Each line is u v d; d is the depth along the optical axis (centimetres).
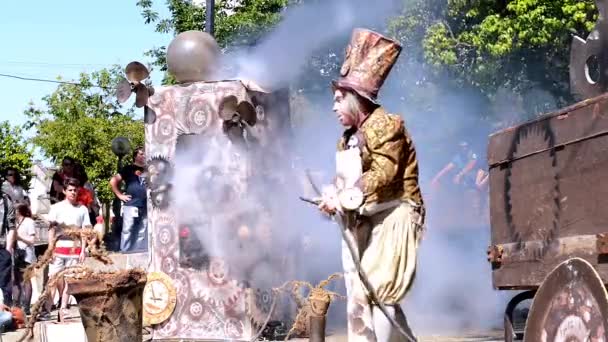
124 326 538
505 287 479
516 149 468
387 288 481
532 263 452
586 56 472
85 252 945
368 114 496
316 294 658
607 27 459
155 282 841
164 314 837
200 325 831
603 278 398
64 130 3662
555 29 1317
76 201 1045
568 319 405
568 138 425
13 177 1191
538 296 427
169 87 848
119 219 1448
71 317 984
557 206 433
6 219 1087
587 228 411
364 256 489
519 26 1322
